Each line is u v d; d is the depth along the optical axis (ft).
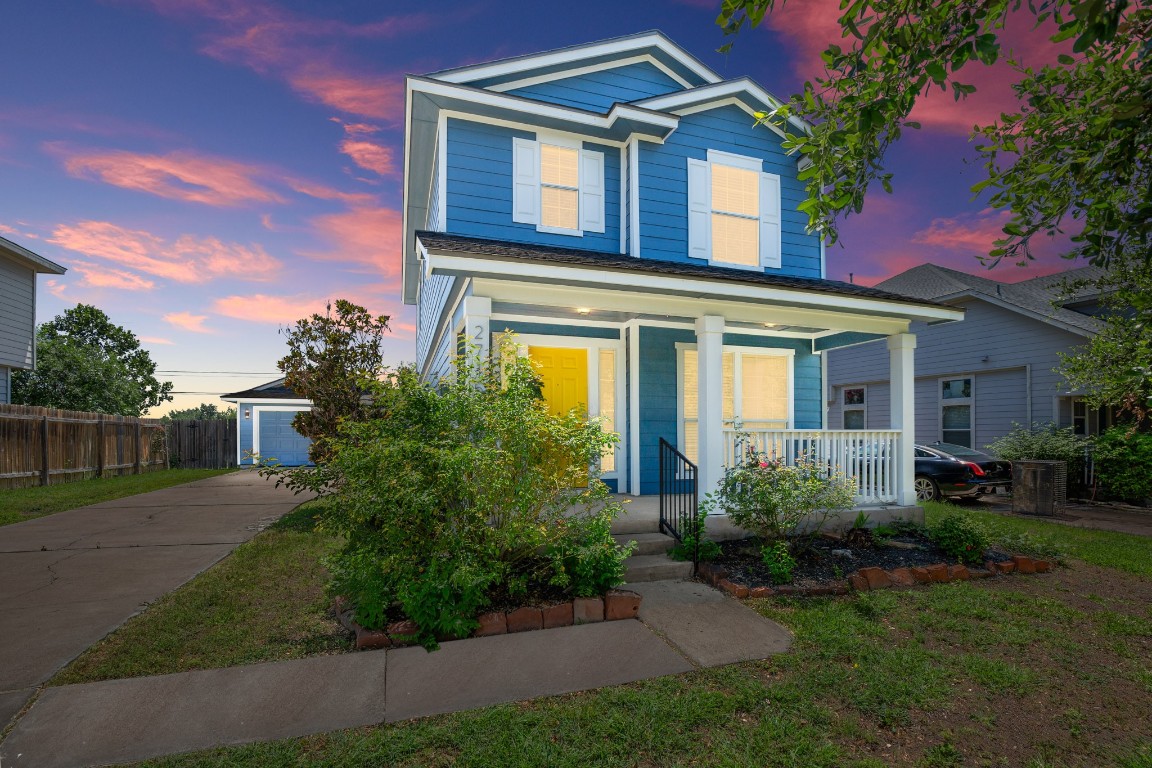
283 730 9.39
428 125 29.14
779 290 22.15
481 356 18.94
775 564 17.72
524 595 15.15
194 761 8.45
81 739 9.01
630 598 15.01
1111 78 9.08
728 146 31.63
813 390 33.12
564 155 29.19
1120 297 11.49
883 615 15.26
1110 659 12.73
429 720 9.78
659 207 29.63
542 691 10.87
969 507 37.32
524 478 14.94
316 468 22.97
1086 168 9.23
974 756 9.04
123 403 73.82
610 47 30.17
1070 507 36.60
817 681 11.39
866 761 8.79
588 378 28.32
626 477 28.07
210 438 68.59
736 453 22.90
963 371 46.65
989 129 11.46
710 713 10.07
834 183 10.86
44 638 13.06
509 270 18.19
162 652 12.42
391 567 13.39
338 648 12.84
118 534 24.89
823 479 21.07
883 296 24.70
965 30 8.30
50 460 44.83
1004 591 17.57
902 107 9.27
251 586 17.04
